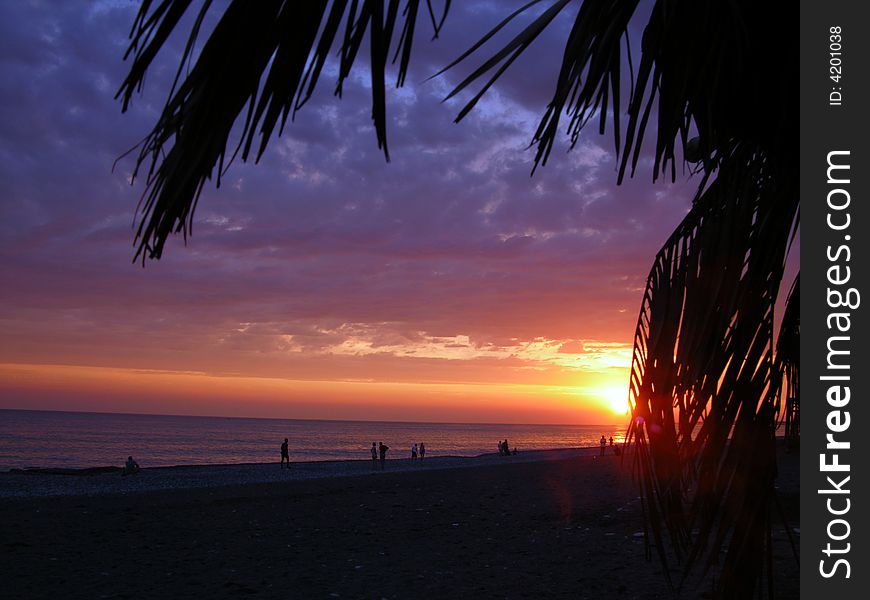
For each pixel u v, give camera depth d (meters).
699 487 2.24
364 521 15.73
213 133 1.09
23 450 99.62
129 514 17.20
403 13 1.14
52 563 10.59
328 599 8.19
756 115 2.22
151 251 1.11
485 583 8.84
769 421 2.15
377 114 1.11
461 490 23.61
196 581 9.25
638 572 8.77
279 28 1.11
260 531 14.20
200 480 33.91
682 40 1.92
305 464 54.94
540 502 18.81
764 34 2.13
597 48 1.75
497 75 1.40
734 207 2.32
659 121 1.93
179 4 1.10
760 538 2.13
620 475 28.05
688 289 2.40
